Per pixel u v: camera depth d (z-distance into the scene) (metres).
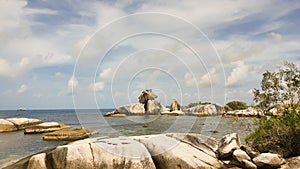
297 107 10.02
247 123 12.07
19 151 11.50
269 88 10.77
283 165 7.71
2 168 8.06
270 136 9.47
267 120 10.06
